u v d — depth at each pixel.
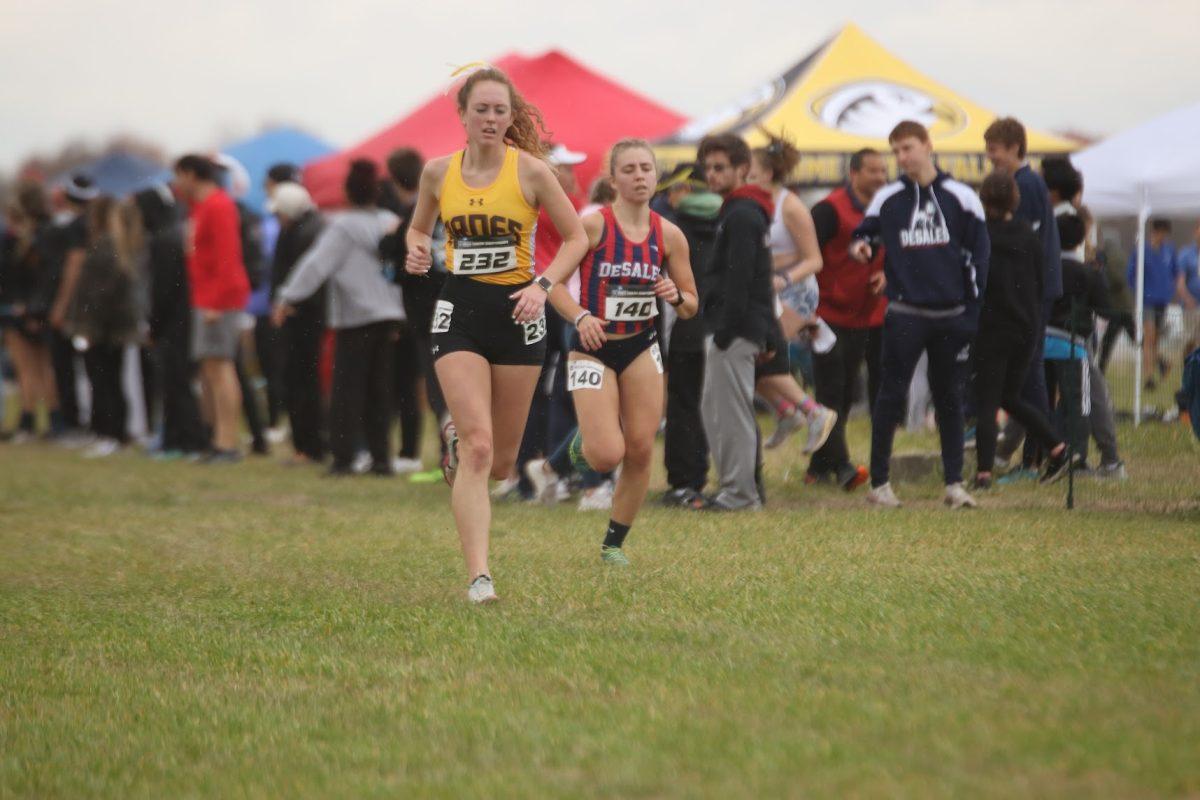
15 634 20.27
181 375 49.69
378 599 21.88
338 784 12.80
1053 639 17.42
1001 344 31.52
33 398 60.41
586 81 59.84
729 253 29.89
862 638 17.80
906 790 11.71
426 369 36.59
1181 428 30.31
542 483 34.38
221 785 13.02
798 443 43.38
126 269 52.25
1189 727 13.34
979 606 19.58
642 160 22.94
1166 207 50.19
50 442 58.81
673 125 58.12
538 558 25.23
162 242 49.09
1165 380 30.72
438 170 21.58
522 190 21.06
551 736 13.91
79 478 43.22
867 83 50.53
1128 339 31.19
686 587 21.72
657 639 18.16
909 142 29.64
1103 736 13.04
